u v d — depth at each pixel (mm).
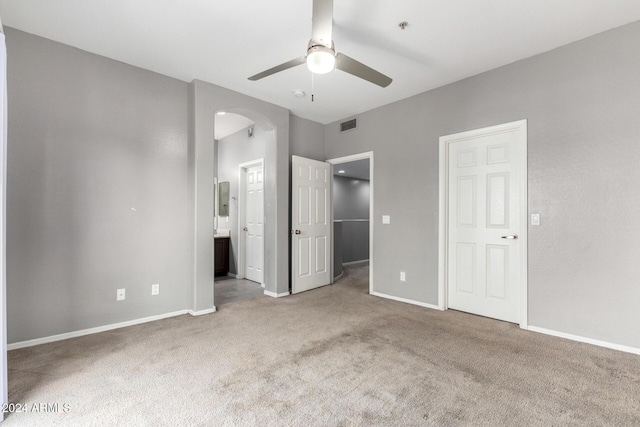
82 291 2818
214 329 2961
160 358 2352
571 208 2672
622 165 2439
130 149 3094
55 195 2686
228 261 5754
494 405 1775
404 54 2869
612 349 2471
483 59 2963
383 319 3236
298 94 3793
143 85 3176
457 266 3525
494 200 3234
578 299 2641
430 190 3664
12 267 2498
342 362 2289
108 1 2174
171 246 3361
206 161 3475
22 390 1918
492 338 2719
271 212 4277
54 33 2578
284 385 1985
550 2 2164
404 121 3918
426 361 2301
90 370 2168
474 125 3289
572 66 2678
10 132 2486
